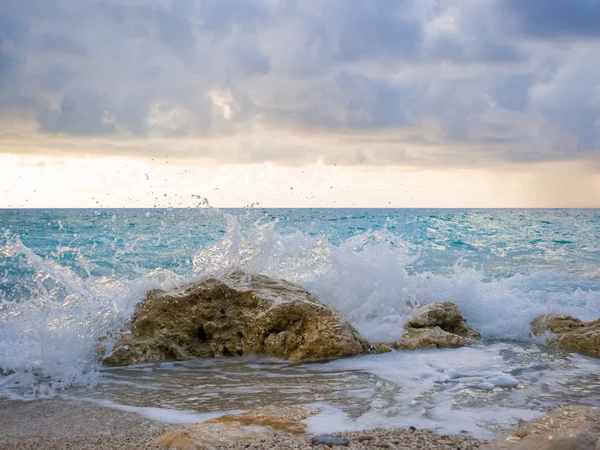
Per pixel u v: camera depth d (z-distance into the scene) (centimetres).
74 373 580
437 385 516
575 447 317
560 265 1590
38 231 2355
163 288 734
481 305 838
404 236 2475
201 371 603
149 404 473
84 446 367
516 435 351
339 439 354
